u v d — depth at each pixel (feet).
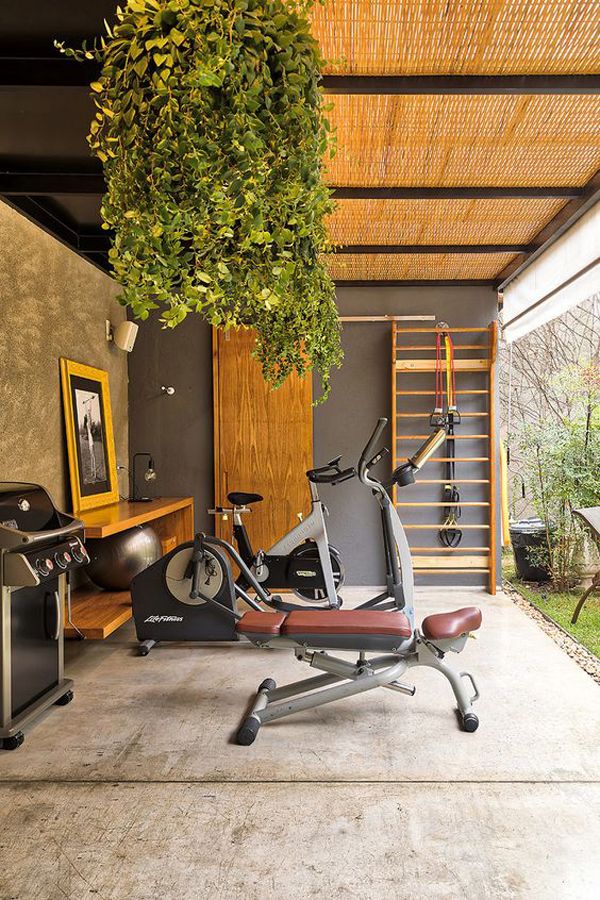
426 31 9.16
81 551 12.76
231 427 21.76
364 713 12.32
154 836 8.46
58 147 12.97
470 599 20.83
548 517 22.04
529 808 9.00
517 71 10.13
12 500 11.73
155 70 5.14
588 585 22.48
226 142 4.99
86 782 9.84
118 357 21.12
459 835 8.40
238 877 7.64
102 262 19.80
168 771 10.17
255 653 16.07
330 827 8.61
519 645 16.15
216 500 21.83
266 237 5.35
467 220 16.29
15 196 14.44
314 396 21.95
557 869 7.72
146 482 22.20
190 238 5.32
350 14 8.75
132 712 12.47
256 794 9.46
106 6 9.09
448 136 12.02
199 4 4.99
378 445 22.04
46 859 8.02
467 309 21.98
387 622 11.76
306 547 18.63
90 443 17.99
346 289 22.03
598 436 21.01
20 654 11.58
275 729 11.67
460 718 11.82
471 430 22.02
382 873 7.68
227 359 21.77
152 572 15.40
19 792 9.57
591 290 14.98
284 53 5.21
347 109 11.00
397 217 16.01
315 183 5.64
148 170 5.09
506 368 32.78
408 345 21.95
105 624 14.26
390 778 9.86
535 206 15.31
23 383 14.47
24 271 14.52
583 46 9.49
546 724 11.69
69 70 10.10
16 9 9.16
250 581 16.34
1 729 10.90
